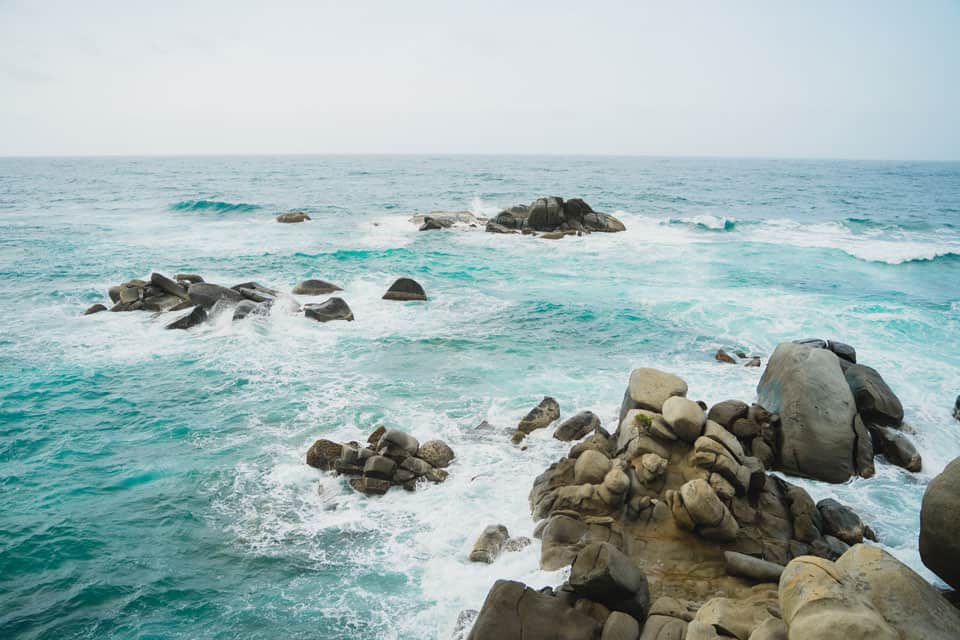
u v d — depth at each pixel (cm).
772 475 1116
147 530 1007
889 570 608
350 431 1333
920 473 1205
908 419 1381
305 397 1503
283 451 1253
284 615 831
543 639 699
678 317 2131
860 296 2367
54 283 2538
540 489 1092
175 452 1248
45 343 1850
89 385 1558
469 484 1142
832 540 968
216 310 2091
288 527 1023
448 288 2559
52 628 802
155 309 2164
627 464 1077
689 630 657
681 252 3272
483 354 1800
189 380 1598
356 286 2561
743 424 1247
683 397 1212
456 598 862
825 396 1232
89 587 877
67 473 1169
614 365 1711
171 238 3700
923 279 2642
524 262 3077
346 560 945
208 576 906
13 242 3438
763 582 847
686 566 895
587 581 761
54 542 969
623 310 2216
